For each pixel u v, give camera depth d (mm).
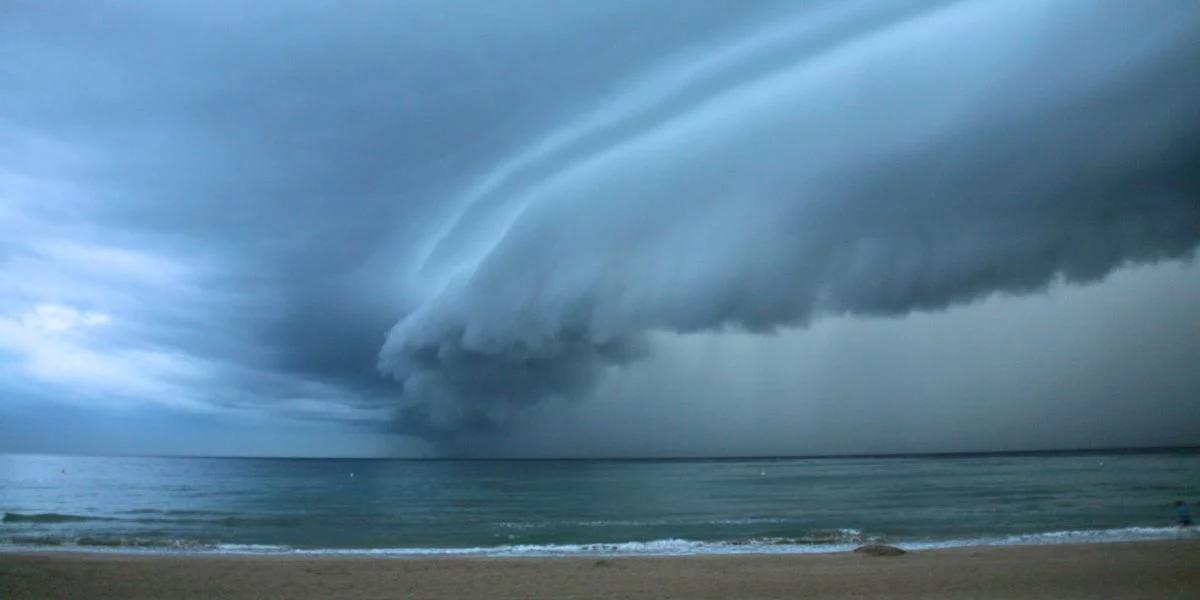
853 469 129250
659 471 141875
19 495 66688
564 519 41312
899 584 16141
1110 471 90000
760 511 44312
